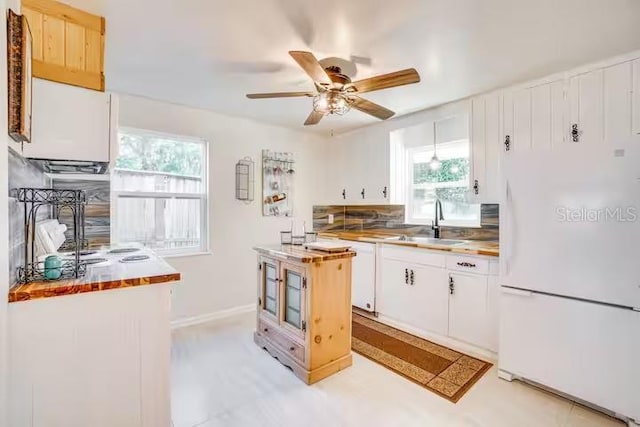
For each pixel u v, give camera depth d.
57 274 1.27
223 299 3.43
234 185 3.51
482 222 3.11
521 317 2.07
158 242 3.10
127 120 2.84
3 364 1.02
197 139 3.27
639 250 1.64
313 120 2.47
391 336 2.89
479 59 2.13
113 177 2.85
